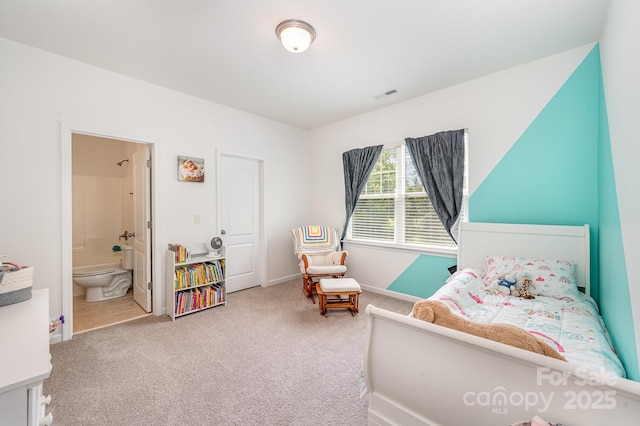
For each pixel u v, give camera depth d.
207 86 2.99
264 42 2.18
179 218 3.14
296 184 4.53
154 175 2.94
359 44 2.21
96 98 2.55
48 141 2.31
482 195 2.86
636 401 0.76
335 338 2.46
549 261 2.27
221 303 3.26
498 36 2.13
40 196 2.28
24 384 0.73
